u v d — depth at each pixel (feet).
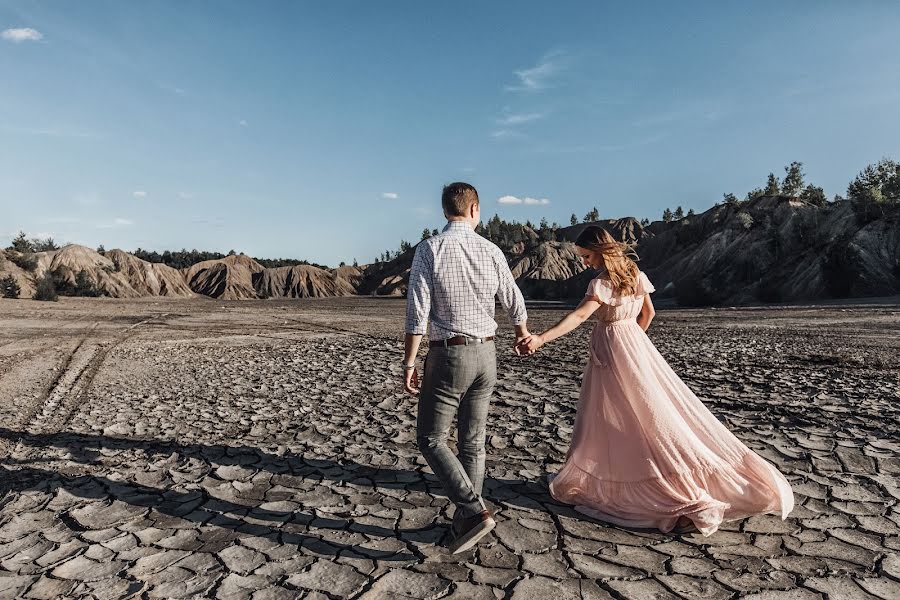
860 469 14.90
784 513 11.23
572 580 9.57
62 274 233.76
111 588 9.66
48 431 20.90
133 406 25.03
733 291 153.79
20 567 10.52
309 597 9.22
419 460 16.44
